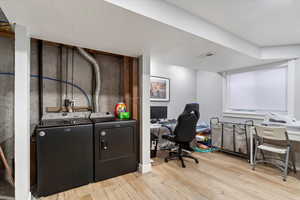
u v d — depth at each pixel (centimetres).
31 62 210
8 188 179
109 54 267
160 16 139
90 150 200
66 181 184
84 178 196
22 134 146
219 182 206
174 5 150
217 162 278
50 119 210
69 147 186
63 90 233
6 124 195
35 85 213
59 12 122
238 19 177
